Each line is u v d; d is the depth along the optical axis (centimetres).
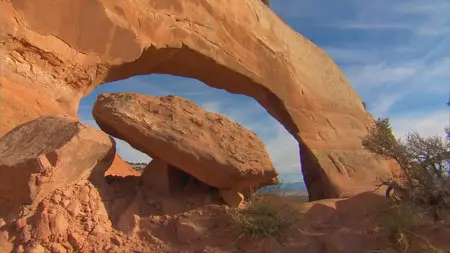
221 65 1283
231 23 1308
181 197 573
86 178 521
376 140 702
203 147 554
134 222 496
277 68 1423
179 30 1166
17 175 454
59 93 914
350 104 1609
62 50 925
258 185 586
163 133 556
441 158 624
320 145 1455
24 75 857
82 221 470
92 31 972
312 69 1545
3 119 783
